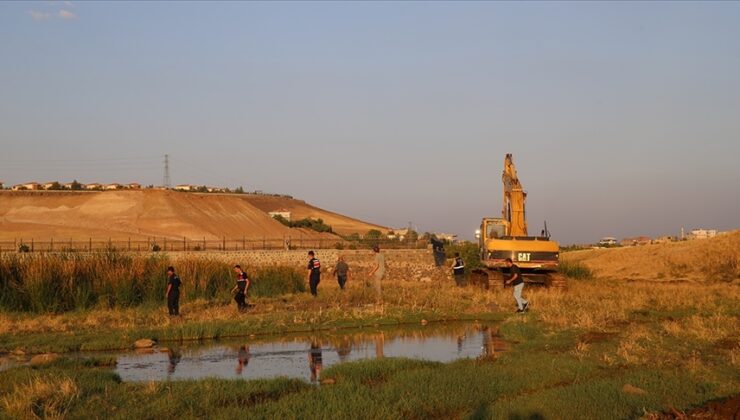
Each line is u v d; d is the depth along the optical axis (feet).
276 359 53.93
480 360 49.21
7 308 79.82
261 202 589.73
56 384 39.04
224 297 94.73
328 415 33.63
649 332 59.36
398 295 96.07
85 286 84.84
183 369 49.75
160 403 36.09
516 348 55.21
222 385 40.50
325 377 44.32
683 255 161.38
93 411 34.91
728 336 56.90
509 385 39.96
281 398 37.27
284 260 175.42
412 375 42.50
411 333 68.18
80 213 361.10
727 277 139.64
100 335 63.05
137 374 47.78
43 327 68.95
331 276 157.17
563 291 104.47
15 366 48.14
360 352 57.06
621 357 47.78
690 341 54.49
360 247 207.21
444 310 82.33
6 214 360.89
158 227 341.41
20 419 33.04
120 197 378.53
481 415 33.55
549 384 40.88
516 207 119.65
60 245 230.89
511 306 86.17
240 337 65.57
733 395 36.81
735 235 163.43
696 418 33.17
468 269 149.79
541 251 108.99
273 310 83.25
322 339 64.39
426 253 176.55
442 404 35.94
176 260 100.89
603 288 111.45
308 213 616.80
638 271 160.35
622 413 33.55
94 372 44.73
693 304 83.30
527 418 33.09
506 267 110.11
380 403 35.81
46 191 392.68
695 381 39.60
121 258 93.86
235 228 378.94
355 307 85.30
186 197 394.11
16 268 84.53
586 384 39.11
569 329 63.62
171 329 65.26
